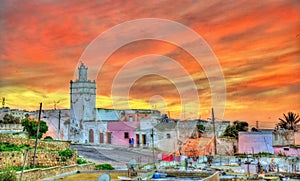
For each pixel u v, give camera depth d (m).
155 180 18.84
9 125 38.25
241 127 54.47
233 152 50.38
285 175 31.47
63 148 34.72
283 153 42.38
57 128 52.66
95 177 21.52
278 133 44.75
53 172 26.62
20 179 21.27
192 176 20.58
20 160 26.20
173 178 20.16
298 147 41.81
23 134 37.22
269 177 29.17
